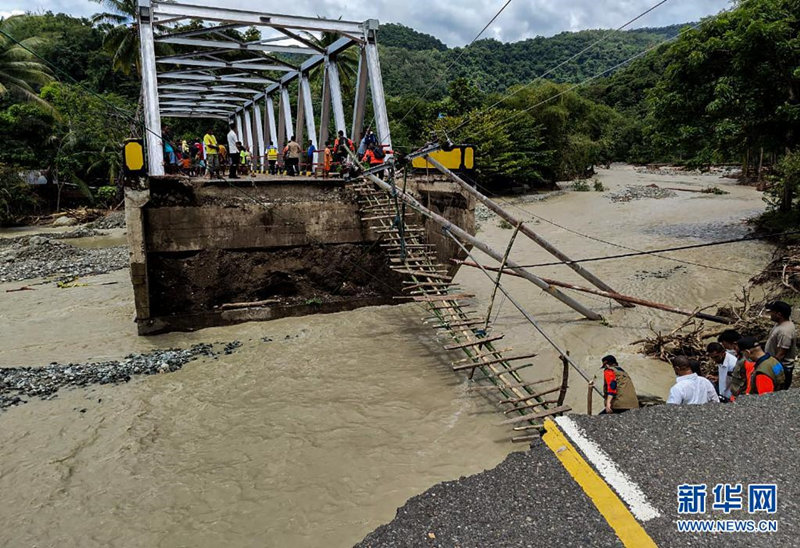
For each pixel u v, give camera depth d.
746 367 6.31
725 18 19.38
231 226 13.00
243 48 18.66
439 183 14.85
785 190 20.61
